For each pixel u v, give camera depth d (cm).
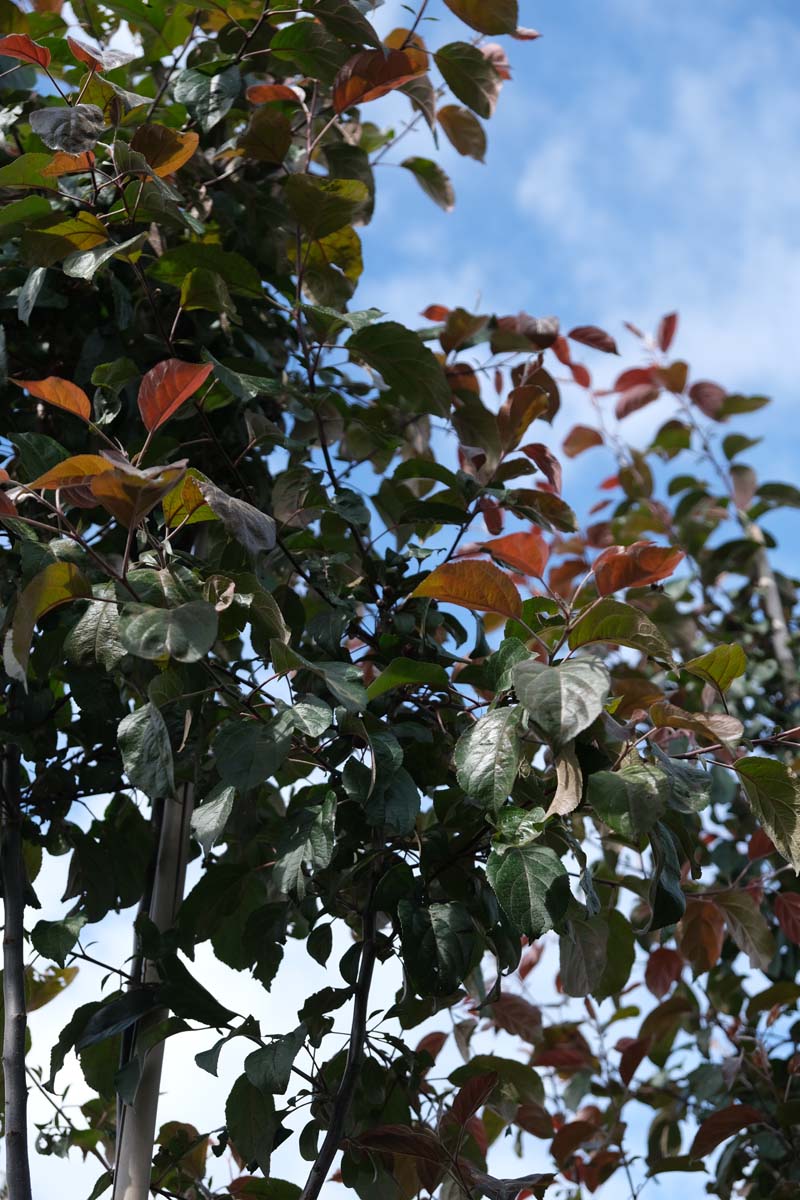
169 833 166
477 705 145
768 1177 238
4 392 178
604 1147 251
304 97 197
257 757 126
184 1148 154
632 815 118
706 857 232
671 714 134
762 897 235
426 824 188
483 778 122
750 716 302
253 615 143
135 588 130
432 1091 170
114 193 162
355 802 146
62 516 123
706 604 337
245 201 191
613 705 142
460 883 145
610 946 173
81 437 175
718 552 335
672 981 248
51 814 164
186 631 115
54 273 177
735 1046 254
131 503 114
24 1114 141
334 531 183
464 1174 148
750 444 340
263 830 171
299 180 170
